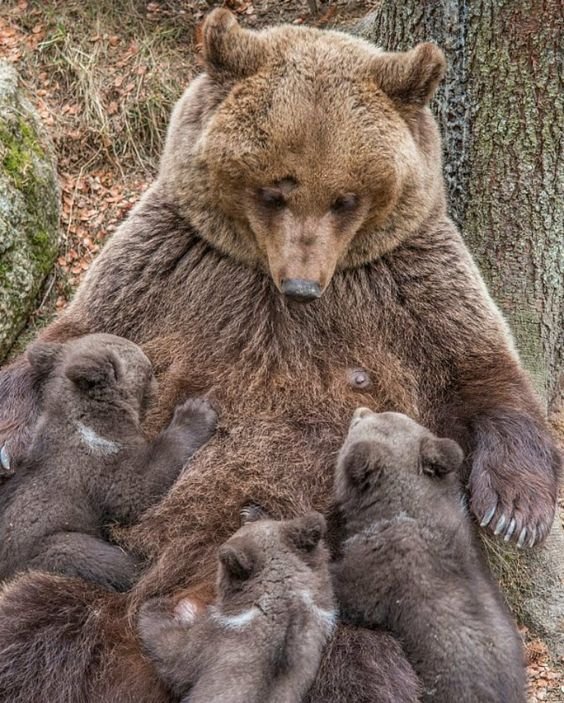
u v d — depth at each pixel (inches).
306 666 315.0
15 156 589.6
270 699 305.9
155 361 422.0
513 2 484.1
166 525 390.0
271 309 418.9
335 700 339.3
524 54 489.4
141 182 663.8
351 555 354.9
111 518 386.6
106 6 730.2
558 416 536.7
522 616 469.7
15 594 365.7
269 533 336.2
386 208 393.7
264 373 412.2
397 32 530.3
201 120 403.2
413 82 392.8
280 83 380.2
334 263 382.9
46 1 730.8
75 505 379.2
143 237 435.2
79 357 388.5
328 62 387.5
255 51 390.3
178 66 706.8
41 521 375.9
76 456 381.7
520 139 501.0
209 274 424.5
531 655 461.1
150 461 388.2
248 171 378.6
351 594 349.1
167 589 380.5
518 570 471.8
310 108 373.1
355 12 708.0
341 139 371.6
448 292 421.1
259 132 374.9
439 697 332.2
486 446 400.8
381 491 356.8
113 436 386.0
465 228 520.1
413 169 397.4
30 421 413.4
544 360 527.8
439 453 361.7
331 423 406.6
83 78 687.1
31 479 382.9
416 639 337.4
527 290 520.1
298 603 321.7
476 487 394.6
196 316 422.9
